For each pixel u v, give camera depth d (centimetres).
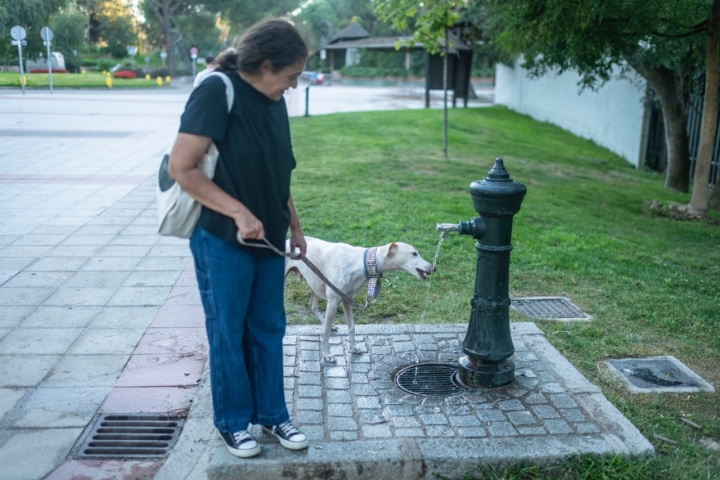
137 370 405
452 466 310
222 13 5241
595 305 538
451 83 2545
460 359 397
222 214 278
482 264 378
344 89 4184
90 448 326
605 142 2084
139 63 6084
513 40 1118
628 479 304
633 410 369
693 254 735
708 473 311
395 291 554
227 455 305
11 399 367
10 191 918
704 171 990
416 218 771
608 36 972
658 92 1331
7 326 465
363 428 335
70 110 2094
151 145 1405
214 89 269
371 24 8219
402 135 1550
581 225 830
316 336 454
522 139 1962
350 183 965
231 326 292
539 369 408
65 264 609
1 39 3528
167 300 526
